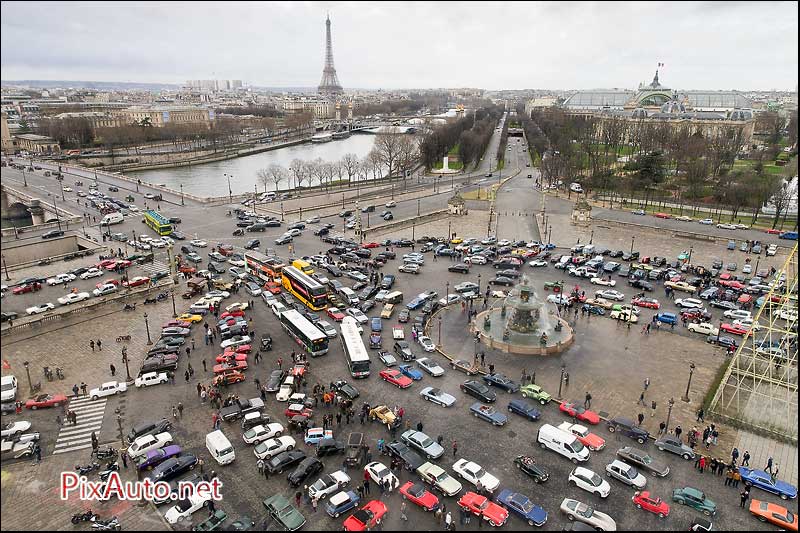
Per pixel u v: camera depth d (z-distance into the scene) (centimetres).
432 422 10325
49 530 7712
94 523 7800
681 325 14725
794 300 15275
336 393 11262
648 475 8881
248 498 8381
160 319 14988
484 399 10956
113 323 14662
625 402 11025
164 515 8031
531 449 9575
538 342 13412
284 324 14388
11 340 13538
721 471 8888
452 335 14125
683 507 8194
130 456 9138
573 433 9788
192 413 10600
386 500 8306
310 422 10156
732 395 10969
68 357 12800
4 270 18838
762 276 18075
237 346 13238
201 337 13950
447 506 8225
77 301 15862
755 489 8569
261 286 17875
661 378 11944
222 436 9406
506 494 8238
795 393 11006
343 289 16700
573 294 16300
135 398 11112
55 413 10556
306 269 17425
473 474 8606
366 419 10412
